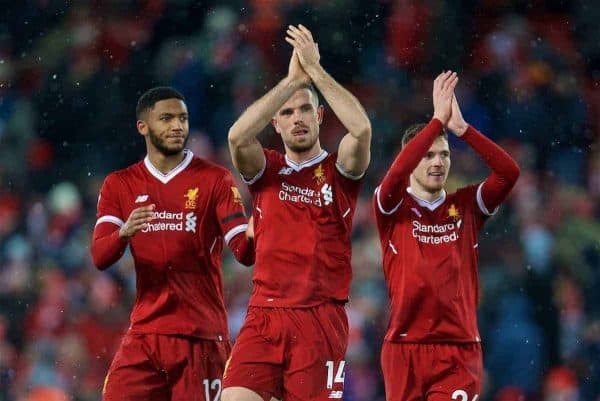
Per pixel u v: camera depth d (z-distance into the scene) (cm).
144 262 2252
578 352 4347
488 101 5500
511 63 5606
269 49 5516
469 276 2369
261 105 2170
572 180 5288
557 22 5794
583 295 4556
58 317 4409
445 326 2333
